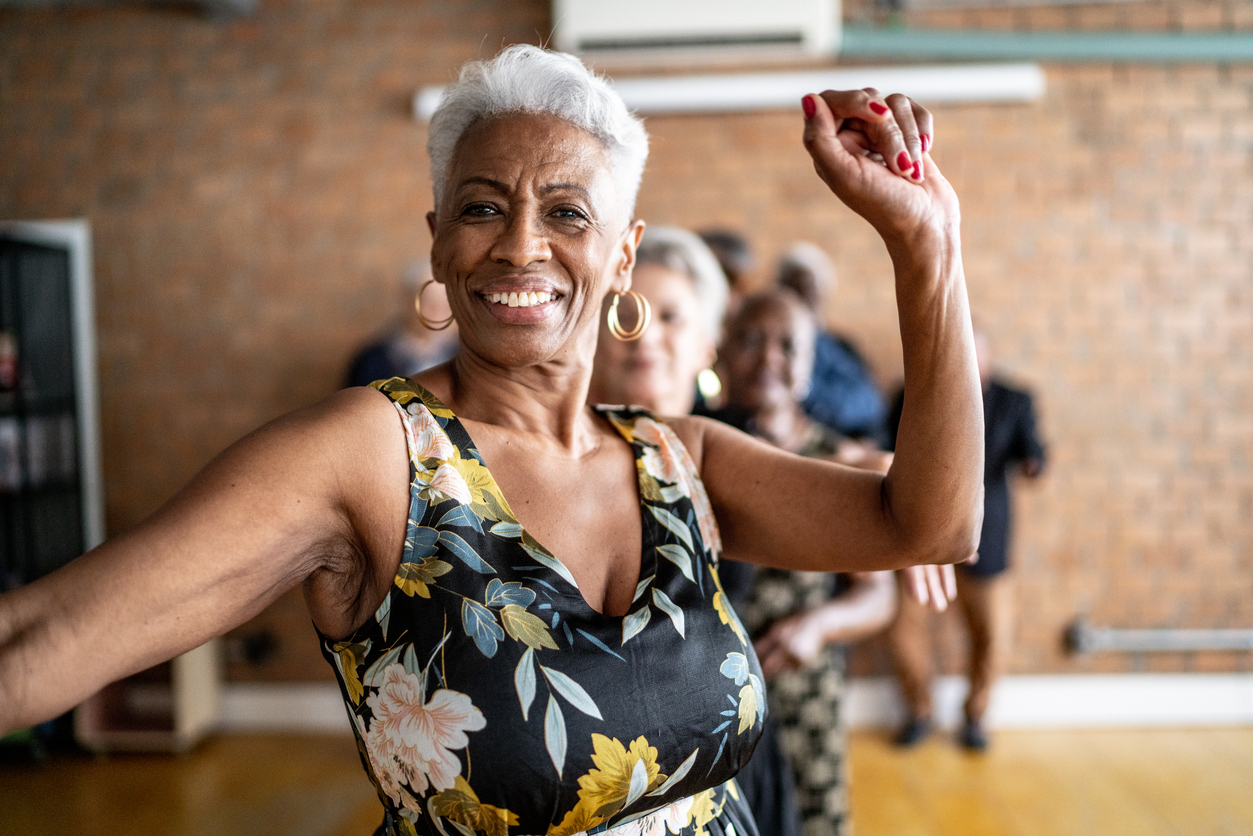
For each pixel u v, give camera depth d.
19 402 3.95
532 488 0.91
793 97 4.03
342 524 0.81
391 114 4.18
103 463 4.29
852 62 4.10
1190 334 4.10
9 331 4.07
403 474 0.84
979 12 4.10
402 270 4.19
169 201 4.25
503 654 0.80
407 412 0.87
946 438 0.87
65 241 4.22
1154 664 4.16
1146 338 4.10
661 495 0.98
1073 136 4.08
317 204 4.21
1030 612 4.17
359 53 4.18
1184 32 4.05
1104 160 4.08
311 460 0.78
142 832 3.16
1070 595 4.15
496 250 0.89
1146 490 4.13
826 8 3.92
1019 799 3.43
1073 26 4.08
